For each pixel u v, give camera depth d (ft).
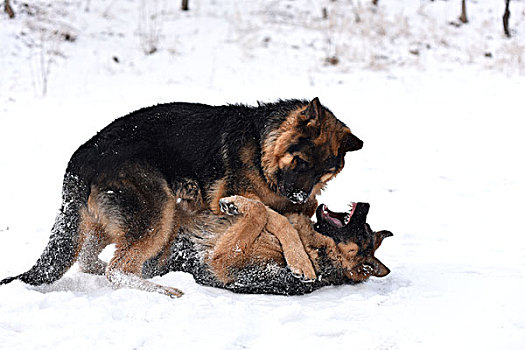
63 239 23.15
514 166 46.80
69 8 80.38
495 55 81.10
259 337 17.88
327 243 24.56
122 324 18.33
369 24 88.22
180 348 16.71
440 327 18.17
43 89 58.90
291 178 24.79
